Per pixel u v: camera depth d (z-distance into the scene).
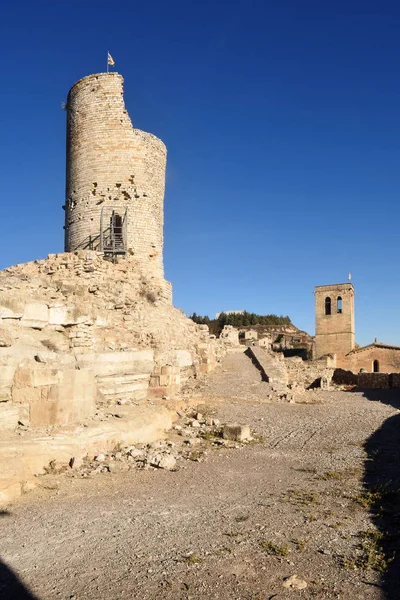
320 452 13.85
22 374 11.94
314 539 7.08
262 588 5.59
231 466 11.95
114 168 33.75
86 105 34.41
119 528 7.47
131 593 5.46
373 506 8.72
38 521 7.73
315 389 35.97
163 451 13.06
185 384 26.33
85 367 14.90
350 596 5.41
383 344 66.69
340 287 76.31
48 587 5.61
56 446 10.97
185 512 8.30
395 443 15.08
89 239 33.53
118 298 22.75
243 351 43.12
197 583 5.70
